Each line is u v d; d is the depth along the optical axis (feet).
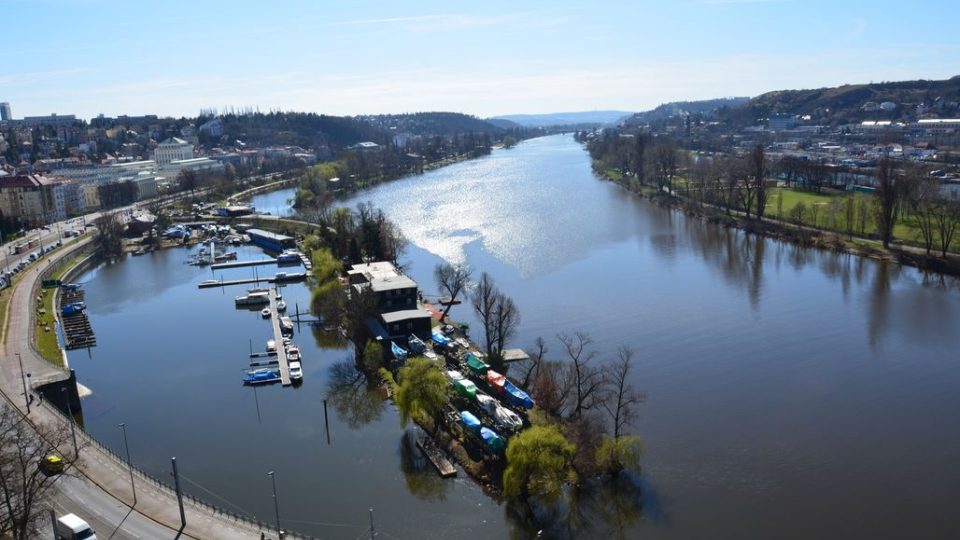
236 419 453.17
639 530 326.24
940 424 417.69
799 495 350.84
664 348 538.88
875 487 357.00
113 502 325.01
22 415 406.41
